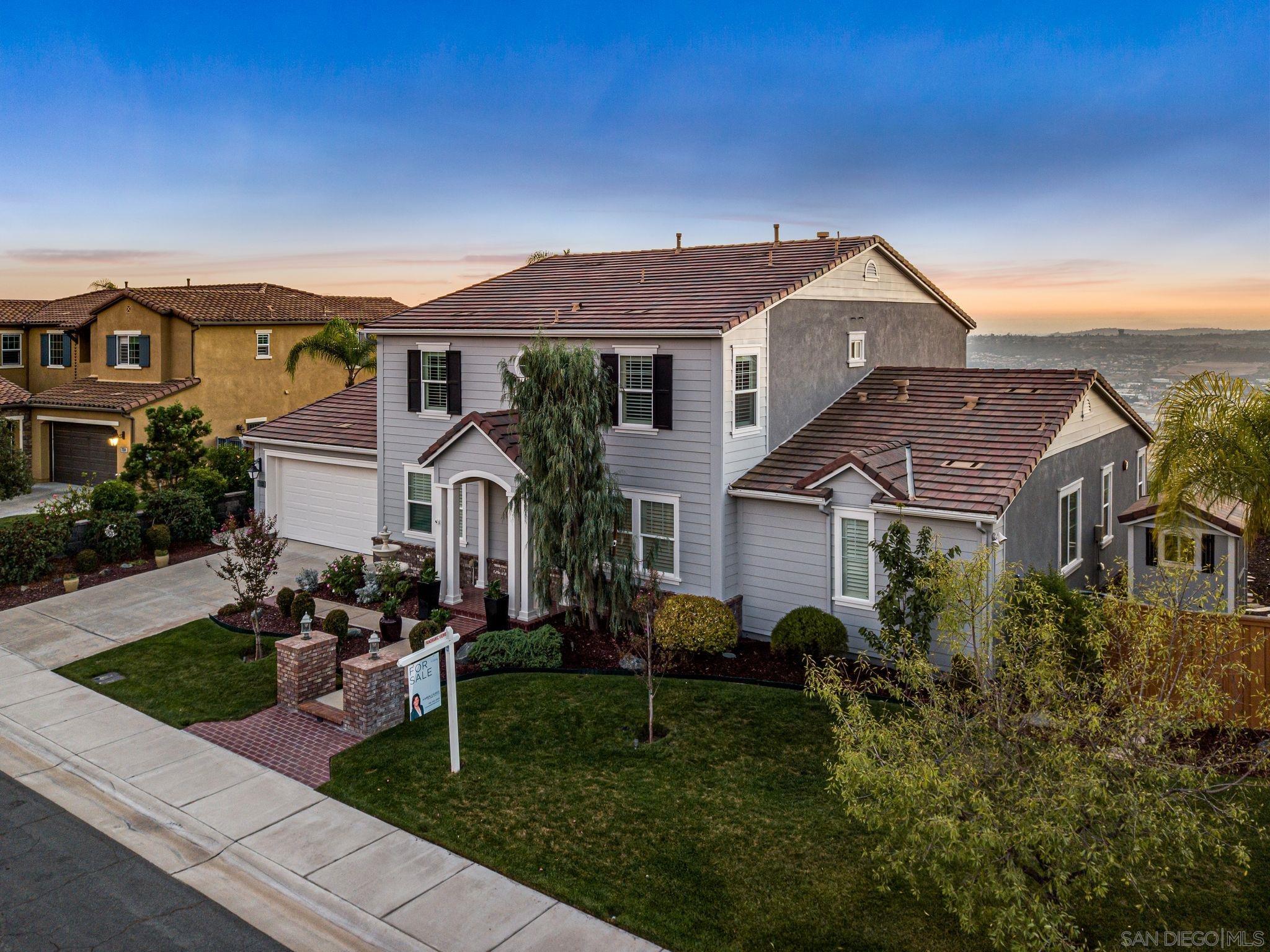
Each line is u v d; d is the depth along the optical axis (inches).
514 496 716.0
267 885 422.9
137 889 420.8
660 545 765.9
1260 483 592.1
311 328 1588.3
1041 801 304.3
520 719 579.5
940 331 1013.8
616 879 415.5
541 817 468.4
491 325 832.9
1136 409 880.3
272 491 1054.4
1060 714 337.4
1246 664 493.7
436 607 767.7
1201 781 365.7
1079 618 534.3
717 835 446.3
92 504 993.5
